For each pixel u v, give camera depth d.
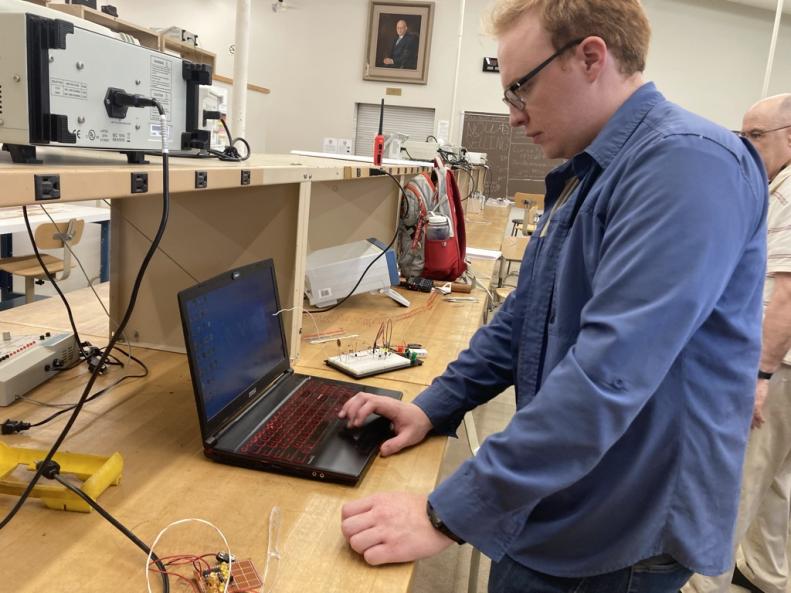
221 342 1.09
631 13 0.79
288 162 1.59
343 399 1.27
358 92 7.41
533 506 0.76
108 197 0.70
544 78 0.82
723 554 0.80
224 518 0.86
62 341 1.34
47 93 0.67
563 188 0.99
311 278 2.01
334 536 0.84
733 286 0.75
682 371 0.76
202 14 7.45
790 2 6.12
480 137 7.31
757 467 1.78
